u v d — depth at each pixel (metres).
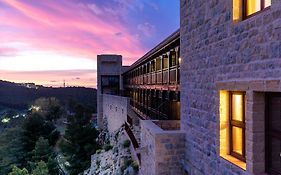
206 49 6.59
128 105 27.84
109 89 51.12
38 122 43.03
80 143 31.94
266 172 4.62
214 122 6.15
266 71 4.30
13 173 26.02
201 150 6.93
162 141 8.05
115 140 27.53
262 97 4.63
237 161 5.37
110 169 20.48
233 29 5.27
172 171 8.09
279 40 4.00
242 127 5.35
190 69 7.74
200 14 6.95
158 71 17.64
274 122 4.51
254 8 4.85
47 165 29.20
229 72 5.45
